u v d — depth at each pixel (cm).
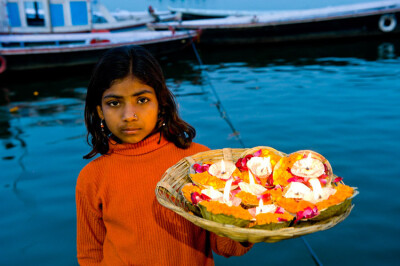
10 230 378
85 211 140
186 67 1199
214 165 133
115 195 134
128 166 136
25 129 679
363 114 675
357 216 380
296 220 107
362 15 1455
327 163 133
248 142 569
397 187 427
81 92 968
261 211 112
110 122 129
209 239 141
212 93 867
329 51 1367
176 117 140
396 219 373
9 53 1050
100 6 1577
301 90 864
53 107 832
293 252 338
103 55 130
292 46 1495
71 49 1123
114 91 124
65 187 455
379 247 339
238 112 713
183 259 132
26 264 333
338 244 345
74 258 340
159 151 139
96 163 140
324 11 1523
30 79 1112
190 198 119
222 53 1425
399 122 628
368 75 984
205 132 612
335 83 915
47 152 562
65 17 1394
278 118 668
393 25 1471
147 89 126
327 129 608
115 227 134
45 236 369
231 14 1989
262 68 1148
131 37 1307
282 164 133
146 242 131
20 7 1334
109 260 135
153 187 134
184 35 1346
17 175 489
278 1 4044
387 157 498
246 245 124
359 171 465
